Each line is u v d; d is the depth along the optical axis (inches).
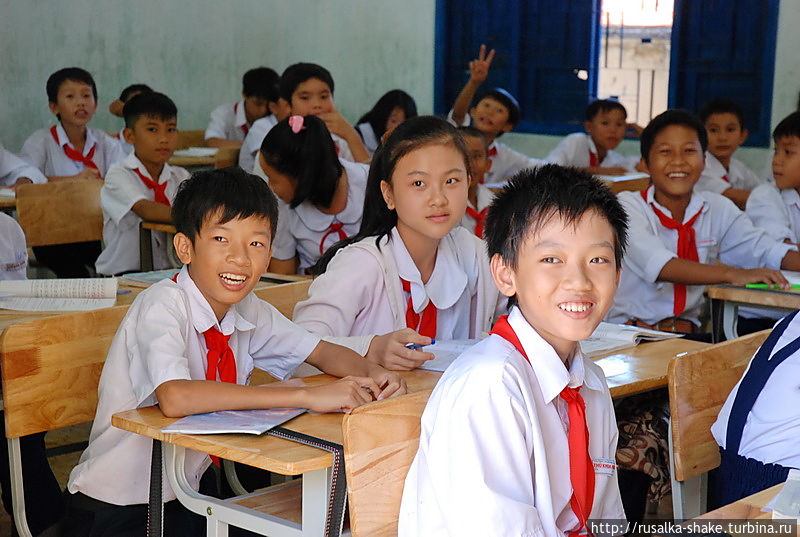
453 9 289.1
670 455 67.6
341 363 73.0
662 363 77.9
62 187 144.3
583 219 50.5
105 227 150.3
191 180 69.6
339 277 81.9
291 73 170.4
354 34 305.6
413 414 55.8
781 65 240.5
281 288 90.0
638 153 265.7
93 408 75.8
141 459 69.5
